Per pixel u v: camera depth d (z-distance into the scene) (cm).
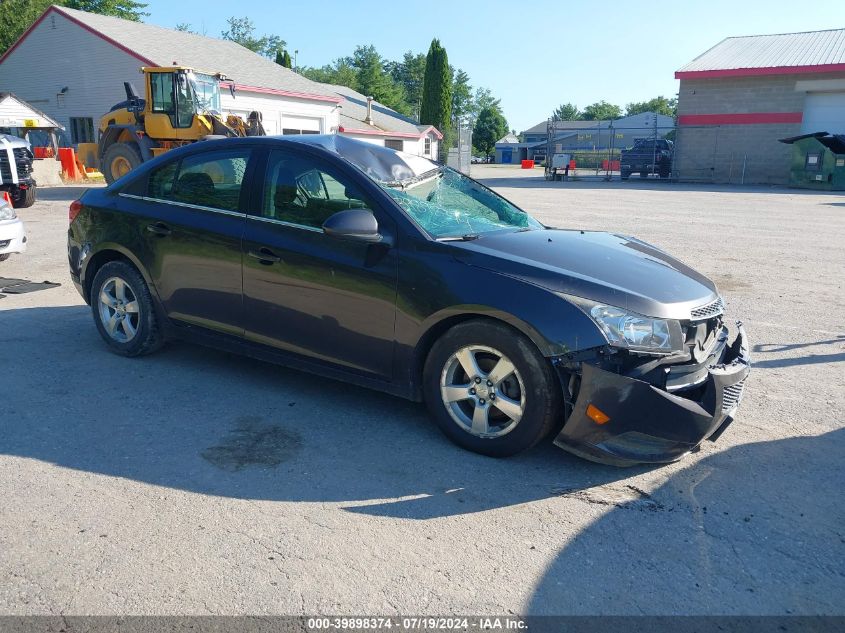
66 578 257
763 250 1070
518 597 253
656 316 333
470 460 360
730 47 3722
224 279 438
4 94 2450
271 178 429
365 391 454
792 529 300
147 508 306
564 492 329
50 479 329
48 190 2086
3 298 686
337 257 391
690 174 3534
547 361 336
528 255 369
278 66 3525
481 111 10900
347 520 301
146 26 3184
